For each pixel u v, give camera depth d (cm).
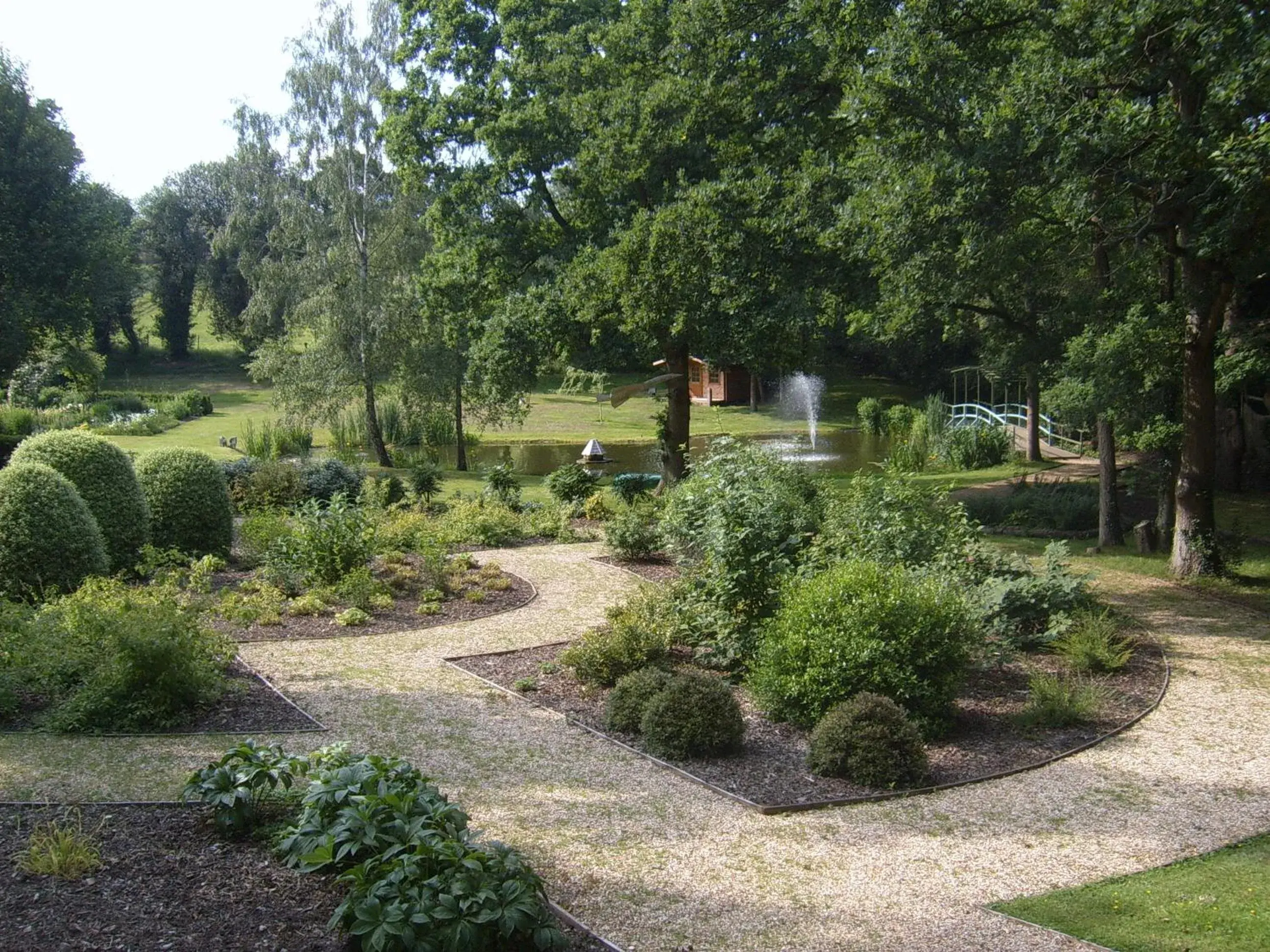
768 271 1742
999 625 886
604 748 681
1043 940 434
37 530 999
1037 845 540
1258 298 1739
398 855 413
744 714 760
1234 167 998
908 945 429
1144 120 1041
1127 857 525
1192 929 442
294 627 999
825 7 1448
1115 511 1530
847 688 709
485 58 2170
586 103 1895
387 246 2969
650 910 455
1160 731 736
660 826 553
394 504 1845
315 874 439
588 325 2083
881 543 977
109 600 823
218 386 5512
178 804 525
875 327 1530
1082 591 1038
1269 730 738
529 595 1188
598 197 2025
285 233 3130
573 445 3750
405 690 796
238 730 677
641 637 842
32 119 3266
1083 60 1106
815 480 1363
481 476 2858
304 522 1220
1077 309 1389
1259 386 2081
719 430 4069
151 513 1286
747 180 1767
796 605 772
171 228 6116
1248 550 1494
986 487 2198
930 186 1159
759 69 1648
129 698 689
